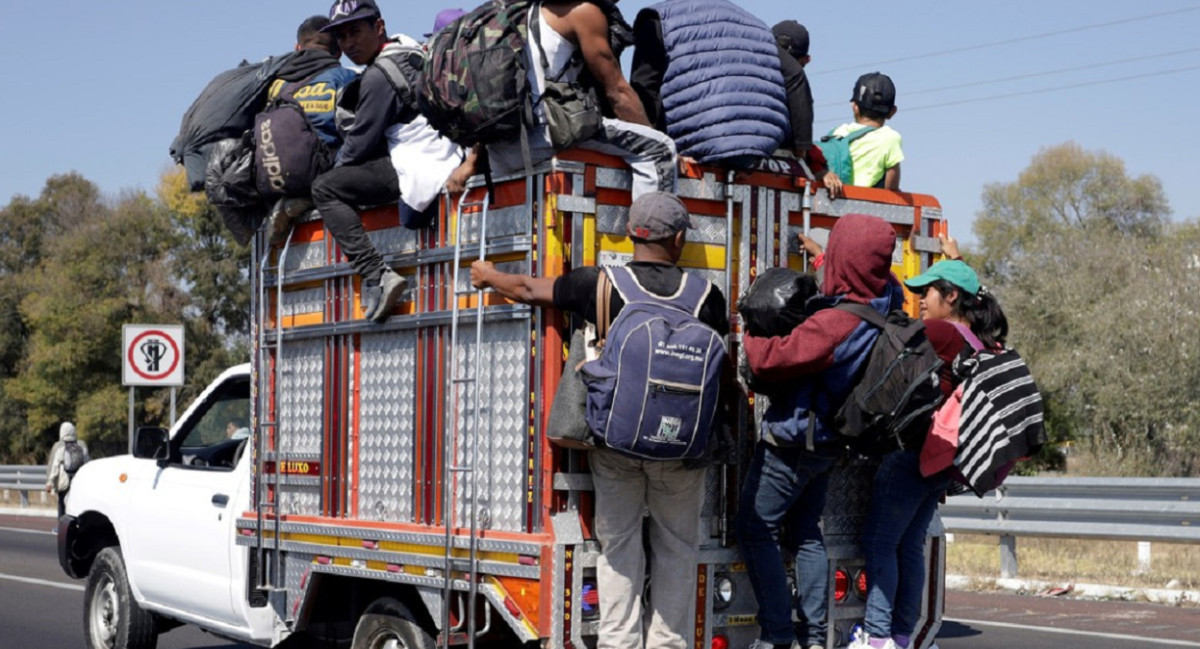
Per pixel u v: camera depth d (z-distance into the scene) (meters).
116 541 9.70
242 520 7.45
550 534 5.45
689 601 5.68
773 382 5.61
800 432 5.58
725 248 6.08
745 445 6.01
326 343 6.84
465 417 5.89
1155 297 36.25
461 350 5.94
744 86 5.93
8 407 63.81
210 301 65.44
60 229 77.31
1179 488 12.70
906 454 6.05
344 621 7.01
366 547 6.42
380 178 6.38
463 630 5.93
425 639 6.16
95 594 9.39
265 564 7.29
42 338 62.47
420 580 6.08
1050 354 41.06
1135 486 13.04
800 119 6.47
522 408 5.61
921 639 6.50
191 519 8.17
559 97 5.49
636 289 5.32
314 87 6.99
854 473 6.40
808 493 5.94
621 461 5.41
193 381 63.38
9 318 70.19
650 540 5.66
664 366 5.12
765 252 6.20
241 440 8.50
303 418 6.99
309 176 6.87
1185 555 15.52
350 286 6.67
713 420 5.36
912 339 5.54
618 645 5.43
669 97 5.99
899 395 5.46
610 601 5.44
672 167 5.75
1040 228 73.94
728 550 5.97
